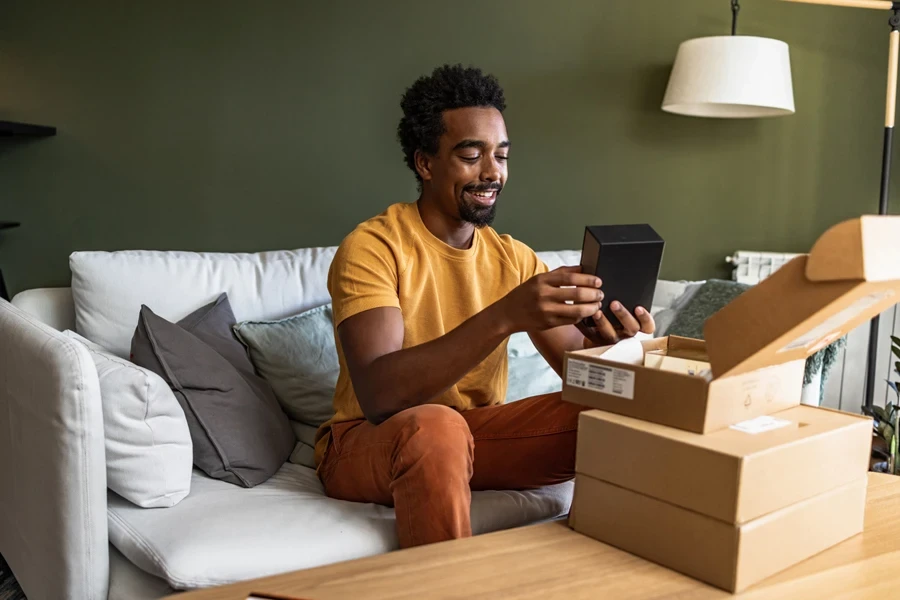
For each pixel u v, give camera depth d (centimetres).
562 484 173
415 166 171
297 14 255
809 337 108
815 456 105
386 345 146
